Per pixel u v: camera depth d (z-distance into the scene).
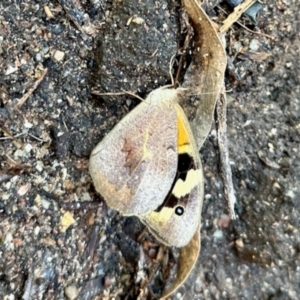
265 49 0.07
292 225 0.07
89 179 0.07
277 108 0.07
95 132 0.07
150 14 0.07
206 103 0.07
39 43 0.06
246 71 0.07
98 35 0.07
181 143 0.06
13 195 0.06
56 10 0.07
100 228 0.07
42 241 0.06
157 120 0.06
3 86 0.06
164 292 0.07
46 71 0.06
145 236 0.07
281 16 0.08
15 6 0.06
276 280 0.07
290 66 0.07
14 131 0.06
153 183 0.06
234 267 0.07
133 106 0.07
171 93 0.06
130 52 0.06
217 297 0.07
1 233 0.06
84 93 0.07
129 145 0.06
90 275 0.07
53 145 0.07
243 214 0.07
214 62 0.07
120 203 0.06
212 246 0.07
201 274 0.07
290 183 0.07
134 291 0.07
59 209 0.07
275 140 0.07
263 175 0.07
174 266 0.07
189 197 0.06
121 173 0.06
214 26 0.07
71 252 0.07
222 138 0.07
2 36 0.06
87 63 0.07
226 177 0.07
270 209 0.07
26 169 0.06
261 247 0.07
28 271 0.06
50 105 0.07
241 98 0.07
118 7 0.07
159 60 0.07
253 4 0.07
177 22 0.07
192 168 0.06
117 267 0.07
